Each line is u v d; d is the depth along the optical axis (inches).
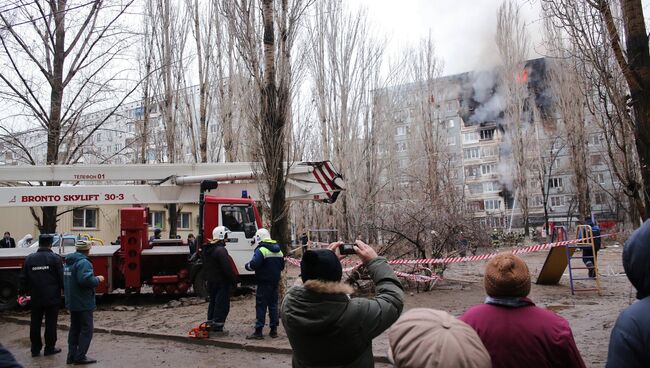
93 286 290.5
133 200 514.0
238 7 433.7
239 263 523.2
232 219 526.9
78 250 294.8
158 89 918.4
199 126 1028.5
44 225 583.2
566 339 101.9
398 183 1346.0
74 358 292.0
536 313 106.2
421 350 71.7
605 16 245.6
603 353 266.4
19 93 585.3
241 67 822.5
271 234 416.8
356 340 105.2
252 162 430.9
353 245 125.5
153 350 321.7
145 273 544.1
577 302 433.4
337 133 1138.7
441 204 594.2
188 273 541.6
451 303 445.4
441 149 1549.0
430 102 1530.5
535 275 658.8
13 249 506.6
